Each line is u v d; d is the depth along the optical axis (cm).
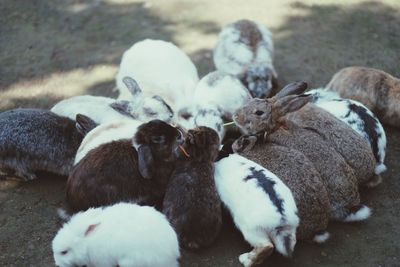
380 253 224
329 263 221
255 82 276
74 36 329
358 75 276
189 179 221
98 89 294
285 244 211
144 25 337
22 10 348
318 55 313
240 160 226
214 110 249
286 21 338
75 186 224
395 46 320
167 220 213
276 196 211
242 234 221
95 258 206
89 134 238
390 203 240
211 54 315
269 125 238
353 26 335
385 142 250
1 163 244
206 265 219
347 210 229
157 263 203
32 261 222
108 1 357
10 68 305
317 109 247
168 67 272
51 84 296
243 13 345
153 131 226
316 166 229
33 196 243
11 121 243
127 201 225
